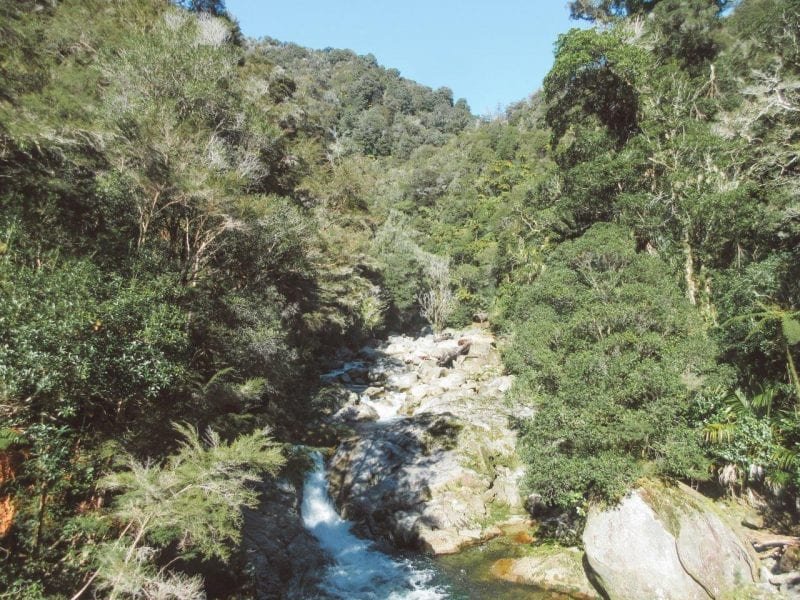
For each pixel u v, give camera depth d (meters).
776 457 10.76
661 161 18.25
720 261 16.91
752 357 12.75
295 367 22.14
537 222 29.38
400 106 134.00
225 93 19.09
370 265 36.38
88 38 19.27
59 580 7.15
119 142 13.59
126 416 9.81
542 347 12.65
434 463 16.67
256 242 18.08
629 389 10.98
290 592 11.19
